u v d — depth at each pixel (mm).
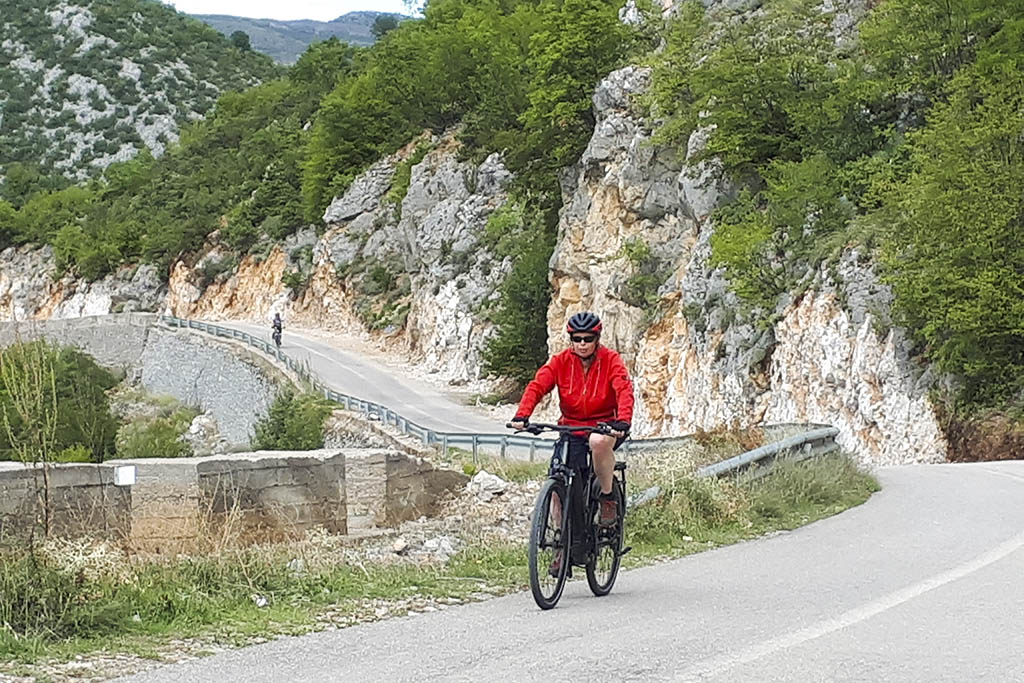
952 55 40031
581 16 59469
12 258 127750
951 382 32938
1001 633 7332
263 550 10117
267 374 67688
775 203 41656
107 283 112188
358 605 8477
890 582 9469
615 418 8688
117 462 11641
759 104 45156
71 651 6824
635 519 12281
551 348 56656
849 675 6223
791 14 45750
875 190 37094
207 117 152250
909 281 32719
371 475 14938
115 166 145000
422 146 86188
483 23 83875
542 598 8250
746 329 40625
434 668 6418
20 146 193500
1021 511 14734
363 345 80000
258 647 7020
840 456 19016
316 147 94000
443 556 10914
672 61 49281
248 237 100375
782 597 8812
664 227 50281
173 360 82188
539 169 65812
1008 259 31750
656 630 7480
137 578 8367
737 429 19547
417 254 77062
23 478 10508
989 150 32531
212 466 11891
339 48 136000
